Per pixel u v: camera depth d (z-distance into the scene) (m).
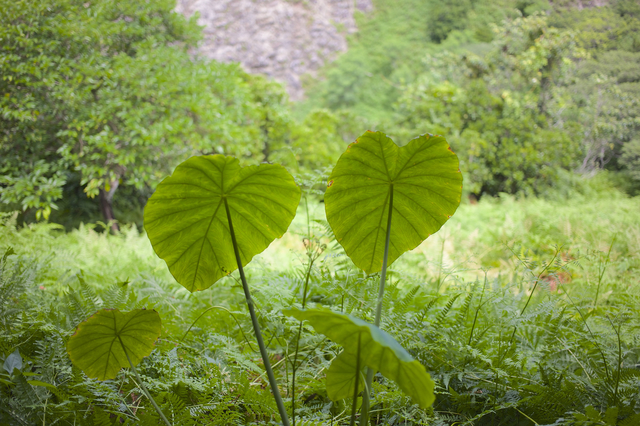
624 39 14.12
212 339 1.81
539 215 7.04
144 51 8.70
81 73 7.94
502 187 14.58
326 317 0.88
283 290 1.82
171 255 1.33
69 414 1.37
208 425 1.38
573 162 13.98
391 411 1.52
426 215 1.36
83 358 1.21
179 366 1.67
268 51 32.41
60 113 8.18
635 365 1.67
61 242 4.71
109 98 7.84
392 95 29.38
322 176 1.99
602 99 13.70
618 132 13.32
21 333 1.64
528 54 14.83
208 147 8.53
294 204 1.25
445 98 15.47
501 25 18.42
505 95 15.16
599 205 8.45
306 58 33.62
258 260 2.56
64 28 7.94
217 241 1.34
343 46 34.12
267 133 13.40
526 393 1.55
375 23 34.38
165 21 10.17
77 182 10.68
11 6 7.68
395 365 0.94
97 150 8.51
